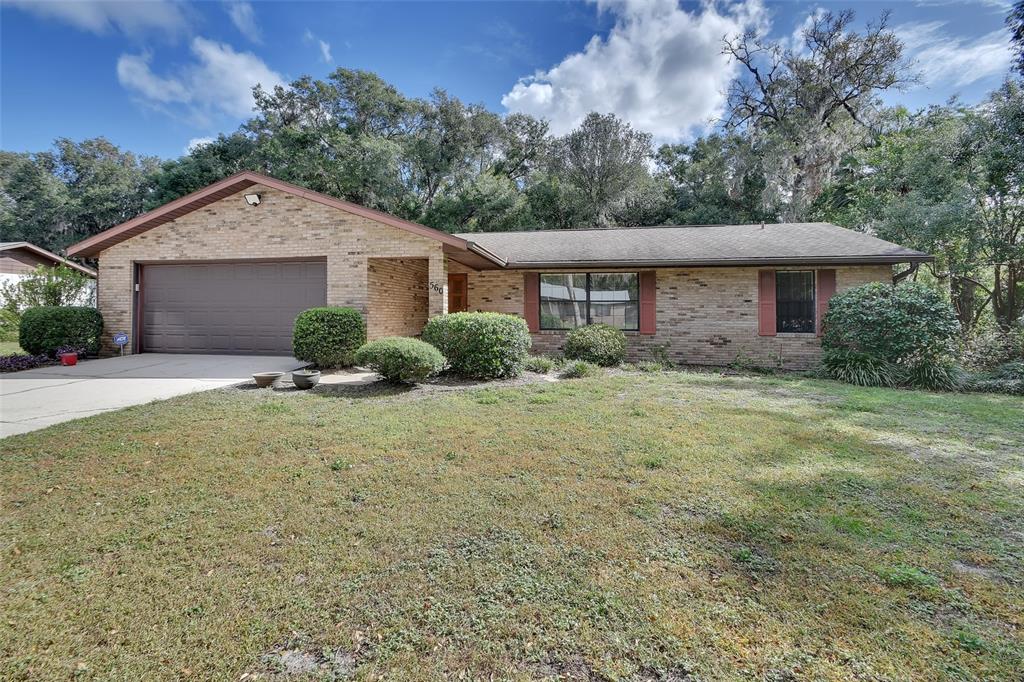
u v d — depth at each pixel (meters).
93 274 18.38
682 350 11.86
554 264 11.66
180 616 2.28
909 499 3.53
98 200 34.72
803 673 1.92
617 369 10.35
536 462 4.30
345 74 33.44
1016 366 8.54
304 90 33.25
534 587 2.49
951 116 14.95
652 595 2.41
